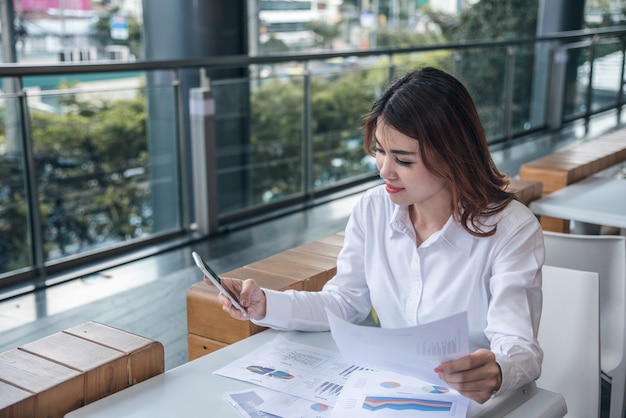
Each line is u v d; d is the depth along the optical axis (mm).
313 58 5090
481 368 1188
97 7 8219
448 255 1491
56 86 7438
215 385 1358
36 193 3736
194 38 5195
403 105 1364
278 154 5102
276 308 1556
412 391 1300
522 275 1418
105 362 1342
